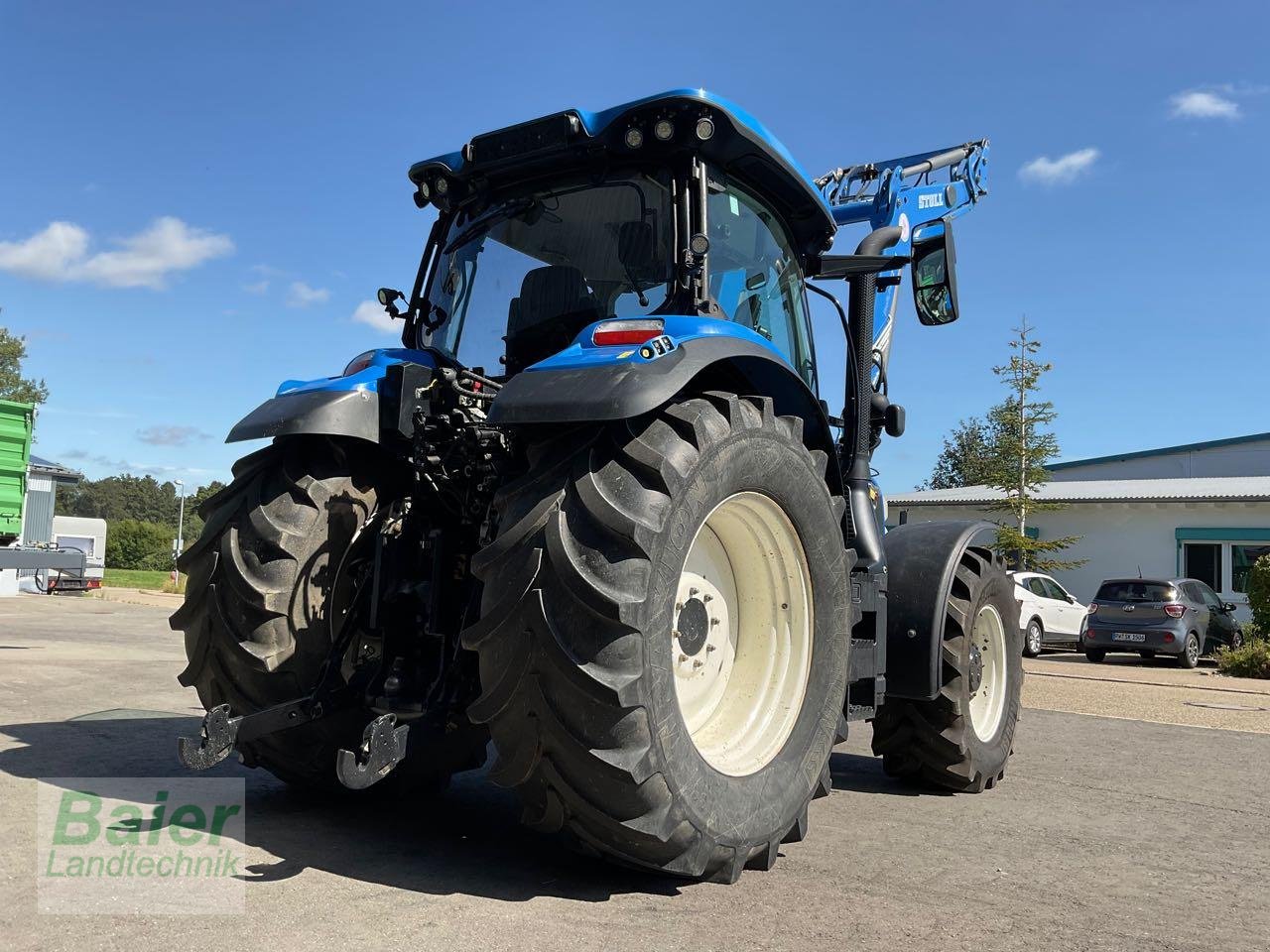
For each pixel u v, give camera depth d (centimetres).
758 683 349
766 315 405
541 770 275
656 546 272
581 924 266
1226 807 466
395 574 350
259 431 347
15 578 2045
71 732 511
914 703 482
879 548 454
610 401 267
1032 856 371
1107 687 1100
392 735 297
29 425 931
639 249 357
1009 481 2388
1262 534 2206
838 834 396
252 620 341
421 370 349
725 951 253
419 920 261
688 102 340
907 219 645
